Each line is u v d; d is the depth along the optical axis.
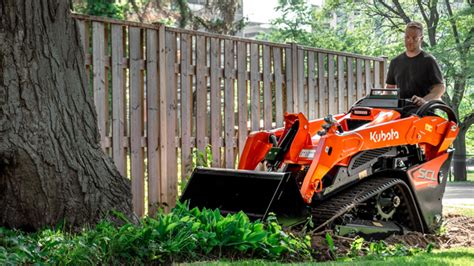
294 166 7.63
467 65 31.91
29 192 6.38
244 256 6.14
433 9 38.09
